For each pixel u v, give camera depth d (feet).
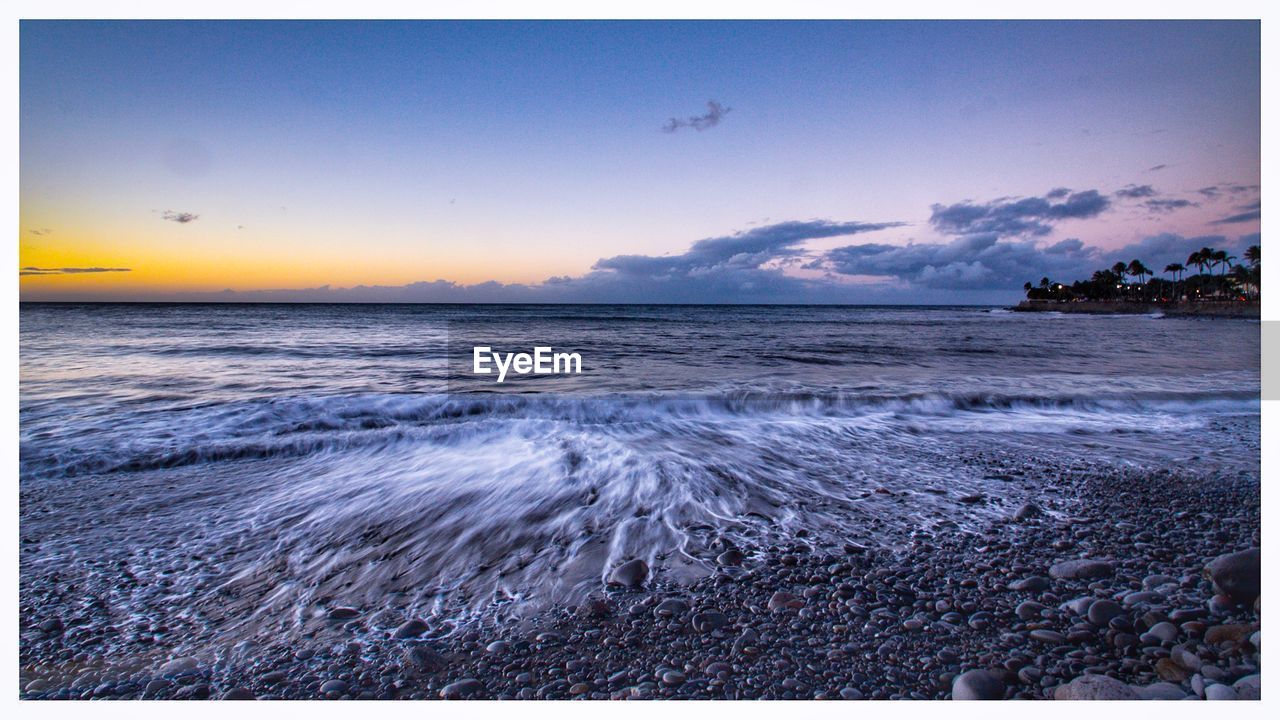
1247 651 7.23
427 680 7.16
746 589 9.27
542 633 8.14
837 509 12.90
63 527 12.06
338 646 7.91
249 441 18.10
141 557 10.67
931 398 26.58
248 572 10.09
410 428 20.03
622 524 12.04
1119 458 17.31
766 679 7.07
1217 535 11.24
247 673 7.35
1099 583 9.27
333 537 11.52
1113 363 45.39
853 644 7.76
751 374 38.86
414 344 61.31
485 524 12.10
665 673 7.21
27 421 21.94
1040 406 26.55
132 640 8.09
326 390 31.37
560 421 22.50
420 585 9.57
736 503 13.29
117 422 21.68
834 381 34.73
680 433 20.76
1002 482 14.89
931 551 10.66
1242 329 104.88
